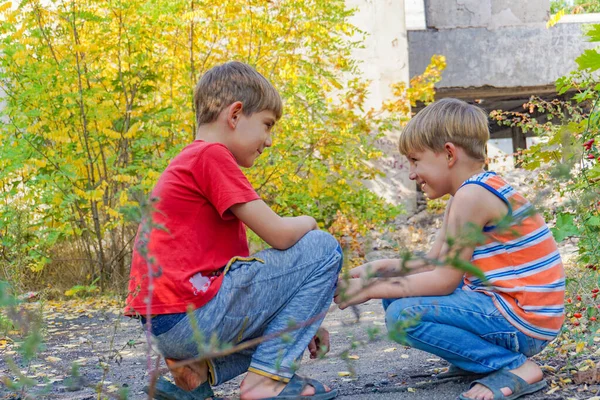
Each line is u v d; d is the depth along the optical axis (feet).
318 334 7.02
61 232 18.84
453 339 6.57
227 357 6.56
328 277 6.62
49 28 18.62
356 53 26.71
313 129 21.54
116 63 19.40
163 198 6.32
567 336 8.28
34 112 17.72
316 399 6.43
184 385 6.43
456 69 33.55
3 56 18.93
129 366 9.41
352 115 22.48
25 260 17.46
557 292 6.68
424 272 6.68
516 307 6.57
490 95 35.17
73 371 4.95
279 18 20.29
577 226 9.33
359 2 26.76
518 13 36.81
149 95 19.60
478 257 6.75
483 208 6.40
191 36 19.27
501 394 6.21
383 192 25.72
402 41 26.81
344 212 22.36
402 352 9.14
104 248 19.43
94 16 17.83
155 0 18.10
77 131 18.94
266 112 6.91
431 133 7.00
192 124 19.69
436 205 24.72
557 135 9.70
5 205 18.74
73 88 18.90
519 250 6.63
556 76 33.99
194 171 6.41
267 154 19.57
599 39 8.38
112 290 17.49
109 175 19.15
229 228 6.66
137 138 19.26
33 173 18.89
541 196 3.83
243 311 6.34
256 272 6.41
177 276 6.20
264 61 20.70
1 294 4.00
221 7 19.29
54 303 16.66
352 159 22.63
